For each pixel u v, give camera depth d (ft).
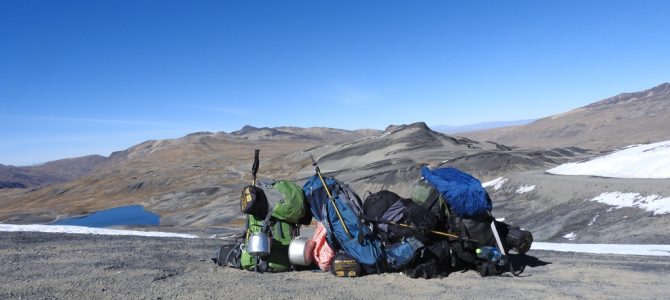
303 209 22.81
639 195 143.84
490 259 21.91
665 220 117.29
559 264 26.89
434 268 21.26
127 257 26.20
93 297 17.34
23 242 31.14
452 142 441.27
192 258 26.81
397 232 21.35
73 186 645.92
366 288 19.45
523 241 23.39
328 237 21.79
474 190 22.02
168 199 386.32
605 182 168.45
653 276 23.80
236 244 24.11
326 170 404.36
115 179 627.46
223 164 607.37
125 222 322.34
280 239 22.53
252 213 22.35
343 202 21.98
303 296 18.07
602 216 137.08
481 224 22.20
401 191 273.75
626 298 18.99
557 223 145.38
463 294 18.86
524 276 22.63
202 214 288.92
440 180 22.41
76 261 24.40
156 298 17.43
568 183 181.16
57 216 383.65
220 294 18.15
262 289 18.95
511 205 188.03
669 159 185.88
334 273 21.33
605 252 45.52
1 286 18.48
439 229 22.18
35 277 20.26
